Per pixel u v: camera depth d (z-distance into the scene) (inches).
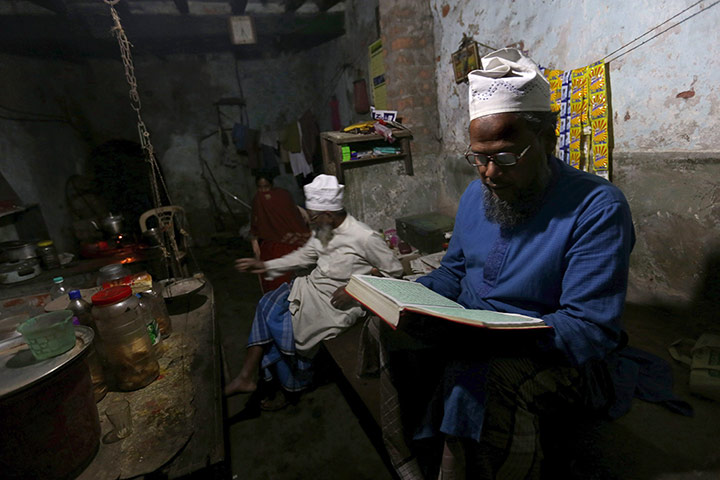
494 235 48.1
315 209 76.8
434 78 149.2
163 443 45.0
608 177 86.5
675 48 71.5
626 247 39.5
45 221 173.9
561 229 41.8
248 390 79.7
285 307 81.3
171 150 249.8
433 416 42.1
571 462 47.9
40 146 182.2
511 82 38.1
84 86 224.1
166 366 60.5
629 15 78.2
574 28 90.7
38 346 39.4
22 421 36.5
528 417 40.9
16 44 180.2
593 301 39.0
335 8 220.5
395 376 50.3
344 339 88.3
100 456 43.6
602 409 52.4
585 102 86.2
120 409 46.3
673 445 48.2
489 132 39.3
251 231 139.1
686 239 75.0
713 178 68.7
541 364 41.5
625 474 45.3
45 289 127.3
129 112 237.9
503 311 46.6
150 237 144.3
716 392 54.6
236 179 268.8
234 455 71.5
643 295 85.1
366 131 146.4
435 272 58.8
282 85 270.5
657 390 55.8
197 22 214.2
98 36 200.5
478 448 40.5
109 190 235.0
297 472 66.7
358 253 78.6
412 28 143.3
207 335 69.6
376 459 67.9
